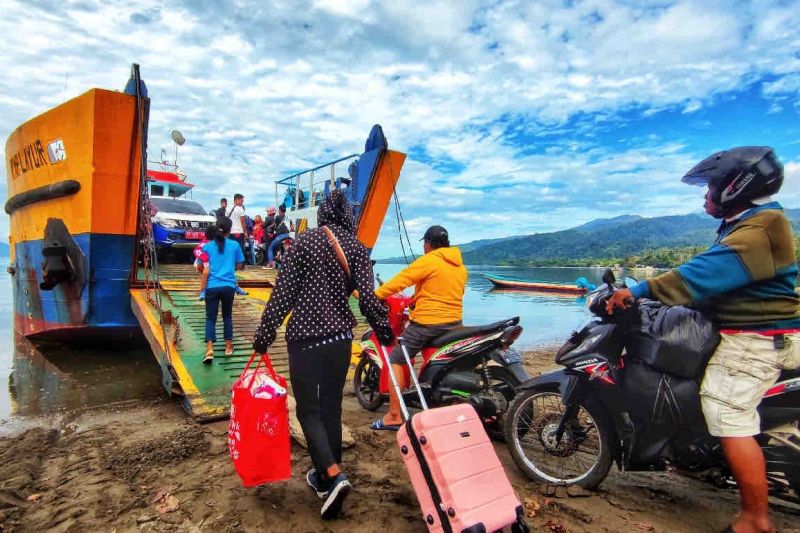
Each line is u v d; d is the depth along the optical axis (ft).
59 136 26.99
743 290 9.25
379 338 10.68
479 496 8.43
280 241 48.06
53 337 30.96
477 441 8.99
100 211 26.61
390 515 10.36
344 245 10.57
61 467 13.21
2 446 15.39
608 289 10.60
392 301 17.22
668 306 10.33
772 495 9.79
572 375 11.31
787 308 9.11
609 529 9.84
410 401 15.84
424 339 15.44
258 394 10.10
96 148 25.57
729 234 9.30
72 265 27.86
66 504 10.96
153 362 28.81
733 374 9.20
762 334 9.12
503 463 13.16
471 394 14.62
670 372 9.98
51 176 28.27
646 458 10.39
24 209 32.24
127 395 21.62
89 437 15.64
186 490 11.43
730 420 9.14
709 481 10.25
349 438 14.32
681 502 11.08
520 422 12.53
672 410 9.97
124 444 14.76
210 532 9.72
